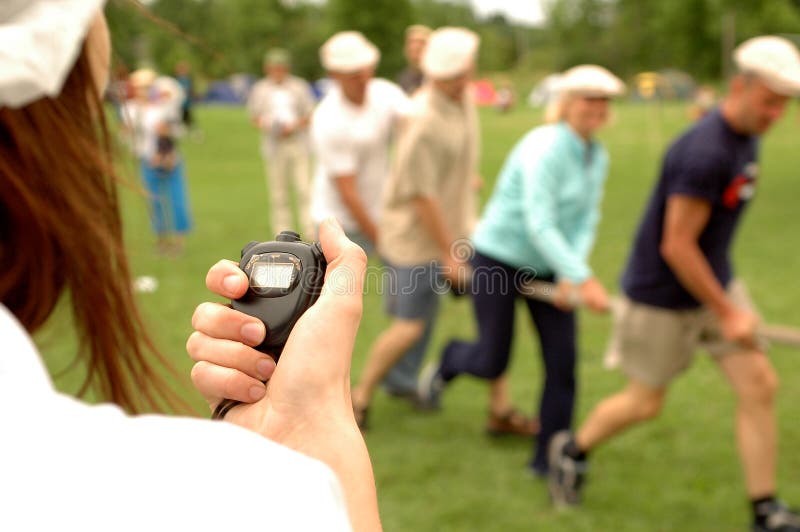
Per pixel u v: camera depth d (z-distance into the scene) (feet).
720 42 183.52
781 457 12.95
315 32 197.67
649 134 80.33
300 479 1.38
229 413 2.08
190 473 1.33
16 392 1.39
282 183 30.68
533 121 110.42
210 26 182.19
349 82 13.58
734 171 9.58
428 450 13.07
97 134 2.11
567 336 11.84
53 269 2.13
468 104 12.82
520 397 15.40
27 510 1.23
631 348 10.63
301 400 2.00
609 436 11.02
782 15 95.35
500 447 13.24
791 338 9.78
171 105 25.80
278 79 30.12
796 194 39.52
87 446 1.32
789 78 9.02
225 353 2.07
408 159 12.15
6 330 1.48
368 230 13.57
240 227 32.78
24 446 1.29
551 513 11.13
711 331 10.37
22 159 1.97
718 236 10.06
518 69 292.40
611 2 243.19
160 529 1.25
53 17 1.50
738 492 11.79
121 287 2.42
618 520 10.97
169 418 1.46
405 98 14.43
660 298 10.27
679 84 154.51
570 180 11.02
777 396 15.23
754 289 22.44
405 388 14.64
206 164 59.82
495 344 12.35
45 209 2.01
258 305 2.09
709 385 15.69
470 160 12.88
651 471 12.42
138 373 2.62
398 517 11.01
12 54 1.44
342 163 13.60
